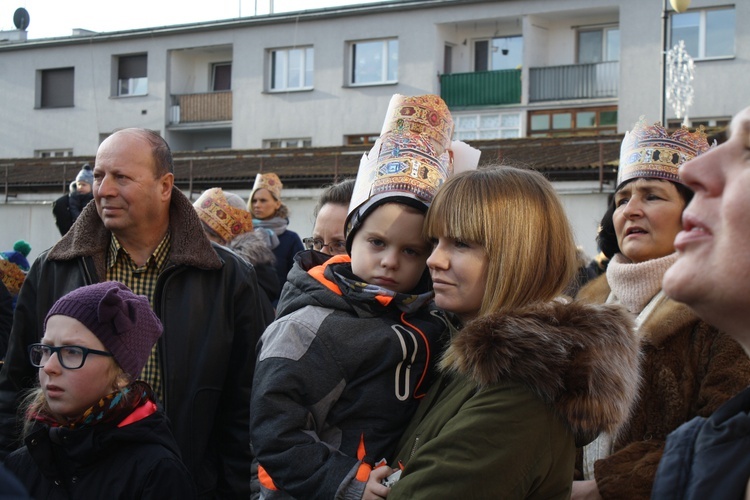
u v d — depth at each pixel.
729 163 1.44
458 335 1.99
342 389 2.14
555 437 1.91
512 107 26.55
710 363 2.27
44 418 2.47
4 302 4.70
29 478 2.48
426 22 26.92
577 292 2.97
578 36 26.62
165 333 3.09
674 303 2.37
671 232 2.60
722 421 1.49
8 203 18.11
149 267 3.21
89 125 31.00
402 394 2.16
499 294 2.05
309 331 2.16
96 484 2.39
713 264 1.41
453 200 2.11
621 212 2.67
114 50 30.84
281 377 2.12
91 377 2.42
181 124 30.25
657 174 2.62
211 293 3.17
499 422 1.88
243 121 28.92
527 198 2.08
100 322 2.45
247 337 3.19
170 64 30.42
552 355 1.87
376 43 27.73
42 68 31.58
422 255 2.27
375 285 2.24
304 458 2.04
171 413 3.05
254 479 2.72
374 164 2.34
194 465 3.06
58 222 9.22
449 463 1.87
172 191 3.25
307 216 15.12
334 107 27.89
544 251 2.07
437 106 2.39
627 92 24.41
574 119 26.12
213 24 29.17
